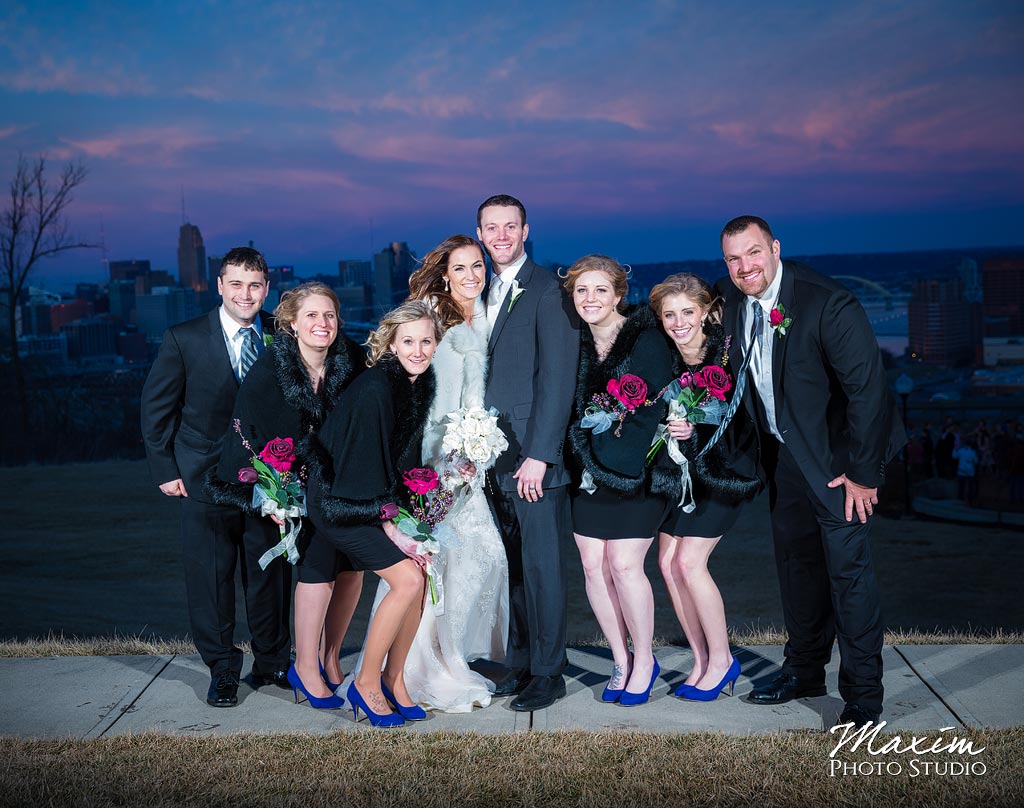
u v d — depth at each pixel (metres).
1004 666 4.45
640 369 4.06
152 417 4.29
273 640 4.46
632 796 3.25
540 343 4.21
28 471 27.42
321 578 4.17
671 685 4.43
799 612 4.13
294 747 3.72
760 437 4.11
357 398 3.85
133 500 22.44
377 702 4.02
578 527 4.23
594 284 4.02
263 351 4.12
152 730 3.92
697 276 4.13
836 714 4.00
